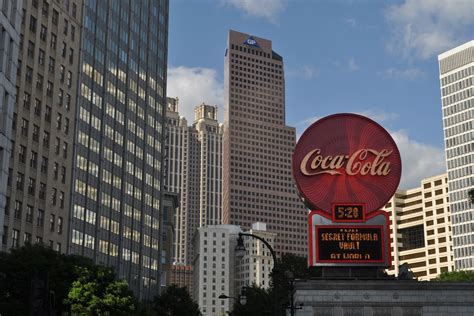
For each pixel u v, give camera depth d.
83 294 71.56
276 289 42.75
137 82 153.25
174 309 134.00
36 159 99.69
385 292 72.62
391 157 77.94
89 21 128.75
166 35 176.38
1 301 67.12
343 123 79.44
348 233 75.19
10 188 91.50
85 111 124.12
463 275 129.88
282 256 115.50
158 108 166.00
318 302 72.31
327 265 74.31
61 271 72.50
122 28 146.75
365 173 77.25
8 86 61.97
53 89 106.50
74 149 116.88
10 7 62.72
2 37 60.97
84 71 124.88
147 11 163.50
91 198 123.75
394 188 76.50
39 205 99.38
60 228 106.25
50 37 106.69
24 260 70.44
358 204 76.00
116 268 133.50
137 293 144.00
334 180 77.12
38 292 30.56
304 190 76.81
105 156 132.50
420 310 72.00
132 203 144.88
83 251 118.00
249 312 109.44
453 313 71.81
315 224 75.69
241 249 41.41
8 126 61.78
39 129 101.06
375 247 74.69
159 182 163.25
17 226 92.94
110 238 131.62
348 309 72.19
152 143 160.25
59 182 106.56
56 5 109.44
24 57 98.44
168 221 197.62
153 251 156.00
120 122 141.75
